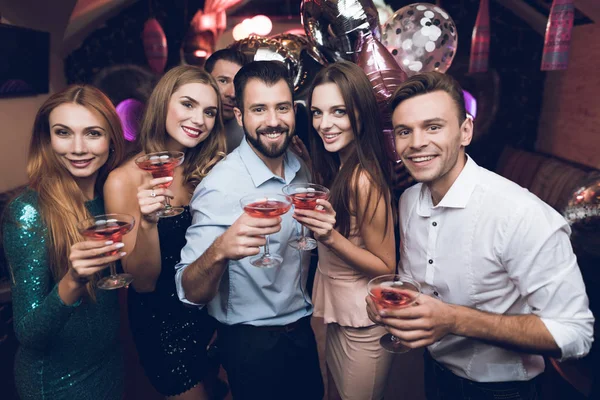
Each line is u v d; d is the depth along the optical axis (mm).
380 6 4875
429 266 1466
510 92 6391
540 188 4965
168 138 1979
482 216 1315
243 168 1630
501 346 1228
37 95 5195
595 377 1950
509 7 6129
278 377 1613
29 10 4977
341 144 1669
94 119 1433
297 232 1650
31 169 1436
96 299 1438
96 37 6539
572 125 5258
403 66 2393
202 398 2084
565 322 1209
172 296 1900
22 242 1323
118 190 1734
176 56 6930
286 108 1577
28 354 1396
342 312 1735
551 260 1226
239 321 1591
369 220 1584
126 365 2486
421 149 1304
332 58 2299
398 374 2689
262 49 2781
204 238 1530
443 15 2344
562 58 3123
